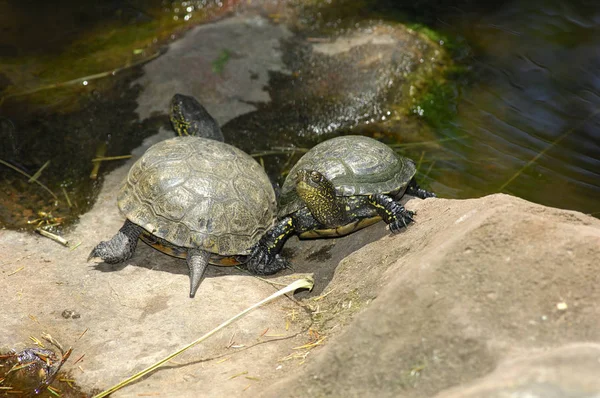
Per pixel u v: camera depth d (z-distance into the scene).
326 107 7.71
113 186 6.48
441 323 3.44
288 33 8.91
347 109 7.68
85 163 6.80
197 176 5.27
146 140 7.20
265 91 7.96
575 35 8.95
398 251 4.63
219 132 7.02
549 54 8.59
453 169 6.71
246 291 5.00
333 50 8.48
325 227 5.29
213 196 5.18
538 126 7.36
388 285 3.99
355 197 5.13
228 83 8.02
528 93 7.90
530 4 9.66
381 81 7.98
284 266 5.32
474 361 3.24
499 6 9.62
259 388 3.82
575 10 9.52
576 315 3.34
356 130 7.44
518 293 3.49
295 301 4.87
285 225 5.32
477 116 7.54
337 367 3.52
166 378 4.09
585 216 4.19
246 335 4.45
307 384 3.53
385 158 5.32
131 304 4.83
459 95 7.88
